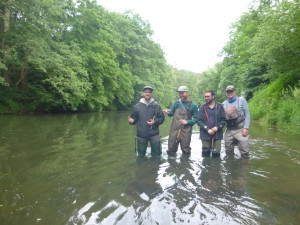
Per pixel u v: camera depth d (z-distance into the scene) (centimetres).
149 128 518
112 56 2528
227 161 479
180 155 529
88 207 276
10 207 275
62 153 517
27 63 1562
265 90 1620
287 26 1030
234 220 251
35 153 511
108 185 342
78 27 2167
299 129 872
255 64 1912
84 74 1802
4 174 383
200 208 275
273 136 782
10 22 1492
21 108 1652
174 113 558
